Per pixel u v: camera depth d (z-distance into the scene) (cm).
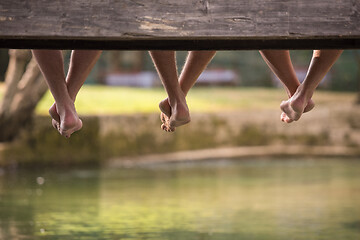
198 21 324
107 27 323
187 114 415
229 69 3544
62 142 1638
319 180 1377
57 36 322
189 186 1267
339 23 324
